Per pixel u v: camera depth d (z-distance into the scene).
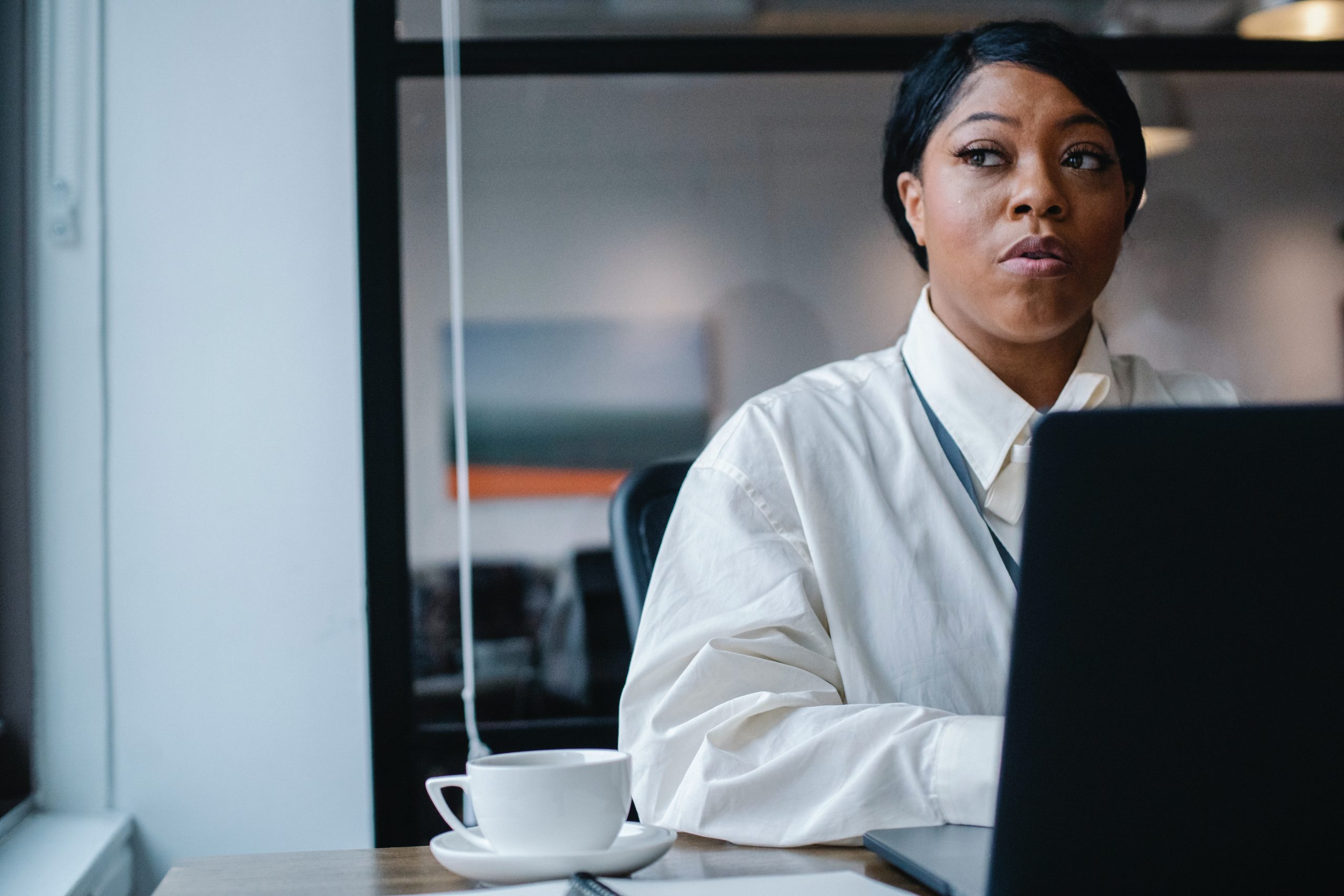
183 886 0.65
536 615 1.93
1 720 1.71
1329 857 0.49
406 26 1.90
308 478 1.83
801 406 1.04
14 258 1.73
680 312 1.96
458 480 1.92
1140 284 1.99
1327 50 2.01
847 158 1.98
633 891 0.56
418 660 1.89
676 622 0.91
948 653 0.94
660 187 1.96
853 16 1.97
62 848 1.51
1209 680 0.47
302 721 1.81
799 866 0.66
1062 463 0.46
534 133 1.94
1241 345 2.01
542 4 1.93
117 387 1.79
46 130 1.78
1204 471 0.46
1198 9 2.00
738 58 1.96
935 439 1.04
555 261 1.95
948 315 1.08
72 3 1.80
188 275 1.82
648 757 0.80
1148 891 0.49
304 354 1.84
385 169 1.87
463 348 1.93
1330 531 0.46
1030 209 1.00
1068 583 0.46
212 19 1.84
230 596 1.80
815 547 0.96
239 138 1.84
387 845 1.82
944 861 0.59
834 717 0.75
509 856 0.59
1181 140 2.00
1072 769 0.48
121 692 1.77
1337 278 2.02
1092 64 1.03
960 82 1.05
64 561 1.76
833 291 1.98
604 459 1.95
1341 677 0.47
